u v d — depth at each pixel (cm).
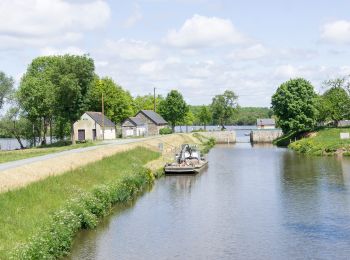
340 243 2989
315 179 5672
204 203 4334
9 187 3306
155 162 7050
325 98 12406
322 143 9600
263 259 2703
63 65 8912
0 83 10381
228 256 2759
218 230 3350
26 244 2423
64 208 3253
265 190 4981
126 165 5888
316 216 3725
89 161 5266
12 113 10625
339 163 7344
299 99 12012
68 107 9031
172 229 3381
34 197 3331
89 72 9044
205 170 6944
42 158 4909
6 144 14838
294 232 3262
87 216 3347
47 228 2752
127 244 2994
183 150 7362
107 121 11662
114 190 4225
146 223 3562
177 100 16112
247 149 11456
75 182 4225
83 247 2917
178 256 2759
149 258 2722
